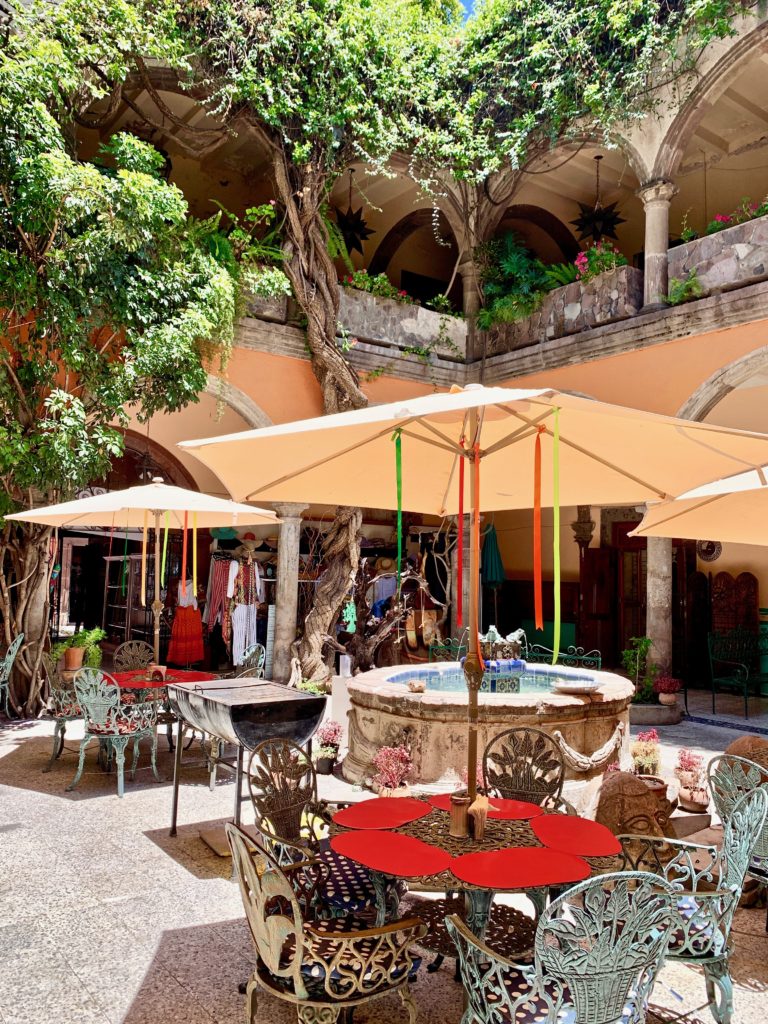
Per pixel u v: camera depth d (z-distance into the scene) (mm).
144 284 9047
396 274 16859
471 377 13625
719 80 10188
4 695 9109
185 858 4867
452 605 13836
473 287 13742
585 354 11695
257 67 10898
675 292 10594
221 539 13352
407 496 4668
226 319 9938
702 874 3068
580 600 13781
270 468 3840
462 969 2482
